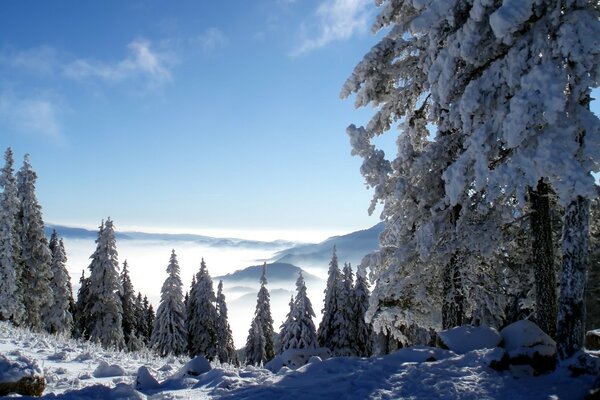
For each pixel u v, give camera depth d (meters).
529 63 10.73
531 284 16.36
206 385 10.93
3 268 39.25
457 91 13.02
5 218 39.56
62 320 49.19
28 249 43.53
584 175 9.38
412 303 16.88
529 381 9.66
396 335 17.47
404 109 16.39
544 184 13.03
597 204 15.01
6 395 8.66
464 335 12.32
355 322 43.81
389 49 15.52
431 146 14.69
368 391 9.30
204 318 51.75
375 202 15.74
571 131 9.81
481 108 11.72
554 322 12.55
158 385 11.27
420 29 12.23
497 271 16.28
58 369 12.68
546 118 9.59
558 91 9.55
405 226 15.64
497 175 10.73
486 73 11.59
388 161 15.56
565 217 10.66
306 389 9.54
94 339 46.16
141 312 68.12
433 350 11.73
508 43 10.91
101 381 11.79
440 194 15.08
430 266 15.84
